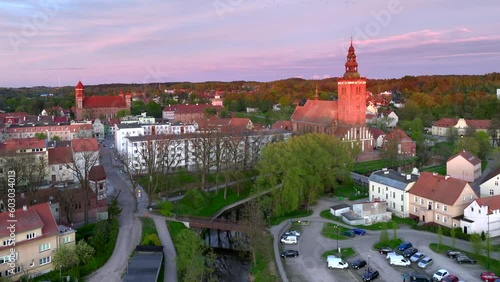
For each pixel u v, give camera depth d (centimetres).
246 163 16500
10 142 15662
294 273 9231
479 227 10769
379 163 19575
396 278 8869
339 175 14838
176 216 12338
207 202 14100
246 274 9769
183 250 8969
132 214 12475
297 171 12925
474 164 15800
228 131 17788
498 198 11044
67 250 8669
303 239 11100
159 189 15012
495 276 8494
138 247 9781
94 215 11919
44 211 9156
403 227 11769
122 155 16762
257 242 10256
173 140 17438
